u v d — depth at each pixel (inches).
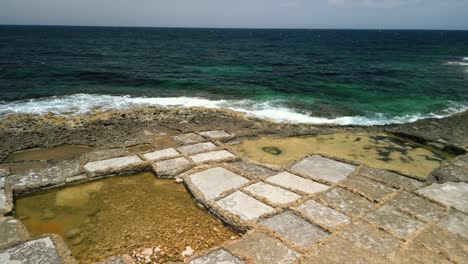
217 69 1256.2
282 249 253.9
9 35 3405.5
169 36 4249.5
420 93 866.1
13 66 1122.0
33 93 765.3
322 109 699.4
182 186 364.2
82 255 257.9
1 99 704.4
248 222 285.7
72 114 613.6
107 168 381.4
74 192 347.6
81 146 468.4
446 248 255.4
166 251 264.4
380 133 555.2
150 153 435.5
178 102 730.2
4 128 530.6
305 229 280.7
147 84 919.7
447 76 1139.3
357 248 254.4
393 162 442.6
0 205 308.8
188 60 1541.6
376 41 3727.9
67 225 295.0
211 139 488.1
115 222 300.0
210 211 313.4
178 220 304.7
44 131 520.4
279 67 1352.1
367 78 1090.1
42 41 2559.1
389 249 253.8
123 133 516.4
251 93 837.8
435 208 312.0
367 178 373.4
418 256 246.4
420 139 514.6
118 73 1057.5
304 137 529.0
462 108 732.0
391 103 764.0
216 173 383.6
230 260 242.8
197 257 245.8
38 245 256.8
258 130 543.5
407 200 325.4
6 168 379.9
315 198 327.0
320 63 1523.1
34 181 353.4
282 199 327.6
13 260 239.9
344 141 514.9
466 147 469.1
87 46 2193.7
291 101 762.8
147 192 351.3
